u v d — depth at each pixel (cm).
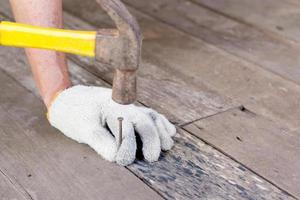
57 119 150
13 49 202
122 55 126
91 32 128
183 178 138
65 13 232
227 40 217
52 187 133
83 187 133
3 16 226
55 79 154
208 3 249
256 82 187
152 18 233
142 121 144
